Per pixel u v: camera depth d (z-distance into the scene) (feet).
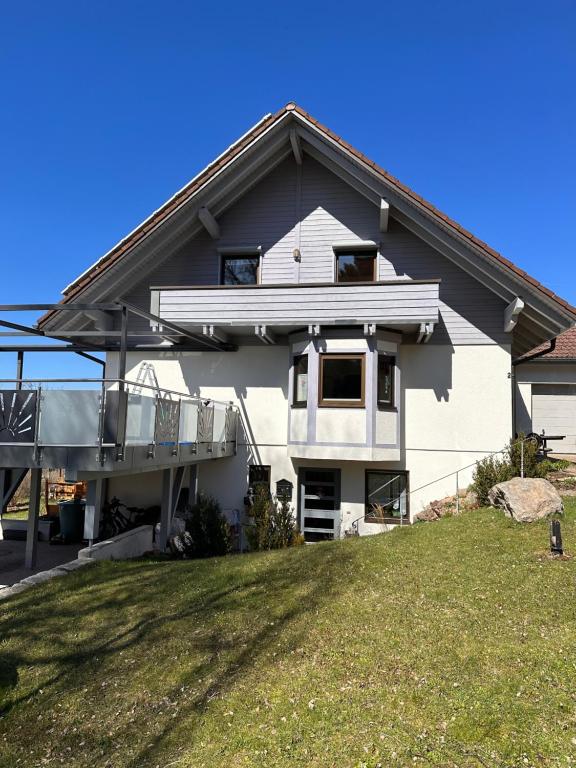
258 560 27.30
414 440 42.47
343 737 12.48
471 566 22.97
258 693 14.55
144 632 19.01
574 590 19.58
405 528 31.42
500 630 17.03
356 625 17.99
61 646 18.37
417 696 13.84
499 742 12.00
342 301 40.19
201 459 37.91
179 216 43.06
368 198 42.78
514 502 29.60
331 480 43.55
